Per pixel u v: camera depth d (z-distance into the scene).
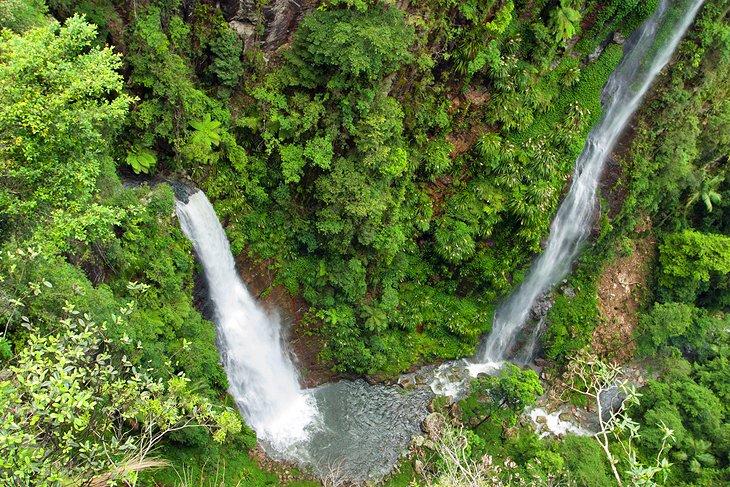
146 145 16.47
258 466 18.12
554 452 20.39
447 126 22.94
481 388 22.11
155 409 9.55
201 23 17.03
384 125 18.95
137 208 13.98
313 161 18.62
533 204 23.86
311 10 17.81
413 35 18.36
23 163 9.41
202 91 17.61
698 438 22.22
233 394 18.69
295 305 21.03
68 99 9.29
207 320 17.84
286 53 18.00
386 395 22.42
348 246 20.52
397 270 22.80
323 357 21.70
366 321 21.62
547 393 24.84
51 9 14.07
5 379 8.62
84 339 8.73
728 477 21.06
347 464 19.55
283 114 18.48
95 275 13.94
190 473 14.37
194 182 17.97
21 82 8.77
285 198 19.70
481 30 21.17
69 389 7.46
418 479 19.31
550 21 23.03
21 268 9.77
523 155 24.30
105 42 15.15
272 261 20.19
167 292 15.68
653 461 21.88
